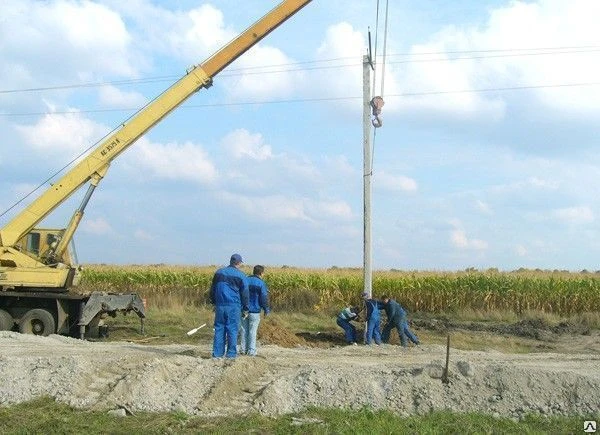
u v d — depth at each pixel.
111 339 22.31
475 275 34.91
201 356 15.11
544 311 33.09
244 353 15.27
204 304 36.03
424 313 33.88
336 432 10.00
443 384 11.83
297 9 22.45
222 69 22.59
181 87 22.41
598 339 25.33
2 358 13.28
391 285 34.56
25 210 21.78
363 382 11.99
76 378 12.41
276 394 11.77
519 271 41.12
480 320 31.83
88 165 22.05
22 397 11.98
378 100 21.12
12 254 21.42
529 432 10.08
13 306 21.61
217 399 11.77
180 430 10.27
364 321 22.00
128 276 38.00
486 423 10.53
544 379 11.78
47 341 18.12
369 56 21.16
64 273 21.53
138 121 22.25
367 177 21.30
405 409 11.41
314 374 12.23
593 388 11.58
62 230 22.25
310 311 34.25
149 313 29.72
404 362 15.25
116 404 11.55
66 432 10.13
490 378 11.86
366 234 21.34
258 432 10.09
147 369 12.45
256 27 22.47
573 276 37.19
